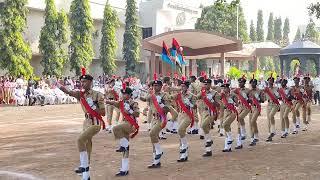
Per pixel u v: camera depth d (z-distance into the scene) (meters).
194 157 12.09
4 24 37.91
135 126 9.94
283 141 15.19
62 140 15.54
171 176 9.65
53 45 42.12
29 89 33.28
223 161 11.42
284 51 45.09
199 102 15.12
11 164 11.20
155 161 10.68
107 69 50.12
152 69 41.66
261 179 9.31
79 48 45.09
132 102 9.97
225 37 39.38
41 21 46.34
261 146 14.07
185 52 43.16
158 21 58.28
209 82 12.34
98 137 16.14
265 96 15.19
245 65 87.44
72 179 9.49
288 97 15.99
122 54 54.97
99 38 53.06
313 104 34.03
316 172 9.95
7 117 24.38
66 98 36.00
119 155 12.40
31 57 41.34
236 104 13.55
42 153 12.84
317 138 15.84
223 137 16.14
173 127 17.28
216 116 12.41
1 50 37.81
